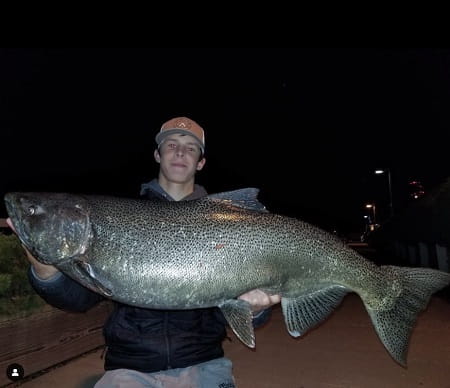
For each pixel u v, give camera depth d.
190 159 1.06
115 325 0.87
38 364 1.34
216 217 0.94
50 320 1.40
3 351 1.21
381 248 9.59
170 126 1.06
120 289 0.88
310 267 1.00
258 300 0.94
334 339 1.82
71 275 0.89
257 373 1.38
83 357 1.52
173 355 0.85
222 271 0.91
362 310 2.54
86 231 0.89
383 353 1.60
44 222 0.89
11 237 1.48
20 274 1.35
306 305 1.01
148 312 0.88
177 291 0.89
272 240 0.96
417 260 5.54
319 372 1.39
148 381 0.84
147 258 0.89
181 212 0.94
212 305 0.90
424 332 1.91
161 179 1.09
